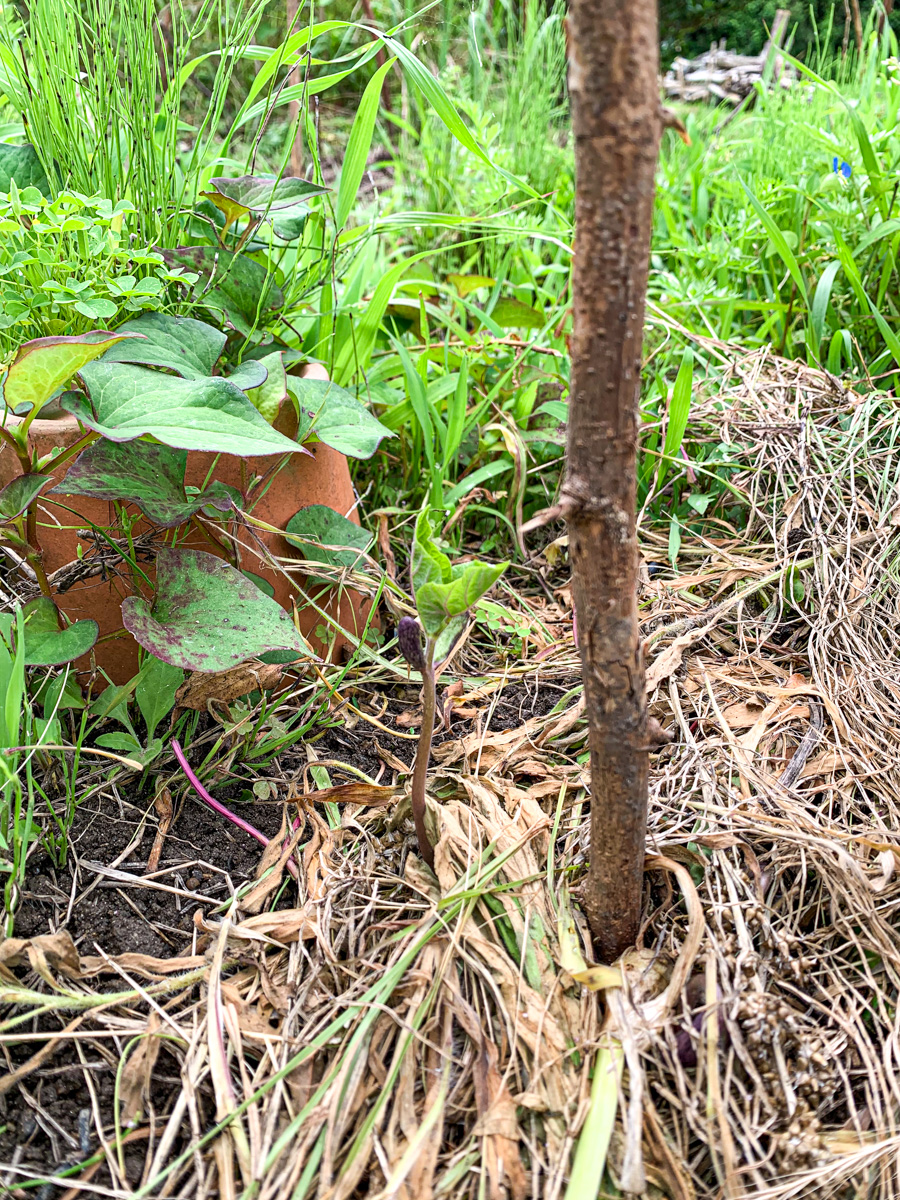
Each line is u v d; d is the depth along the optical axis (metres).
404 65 0.44
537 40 0.82
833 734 0.39
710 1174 0.26
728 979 0.29
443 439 0.53
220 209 0.42
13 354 0.33
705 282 0.65
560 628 0.47
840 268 0.63
